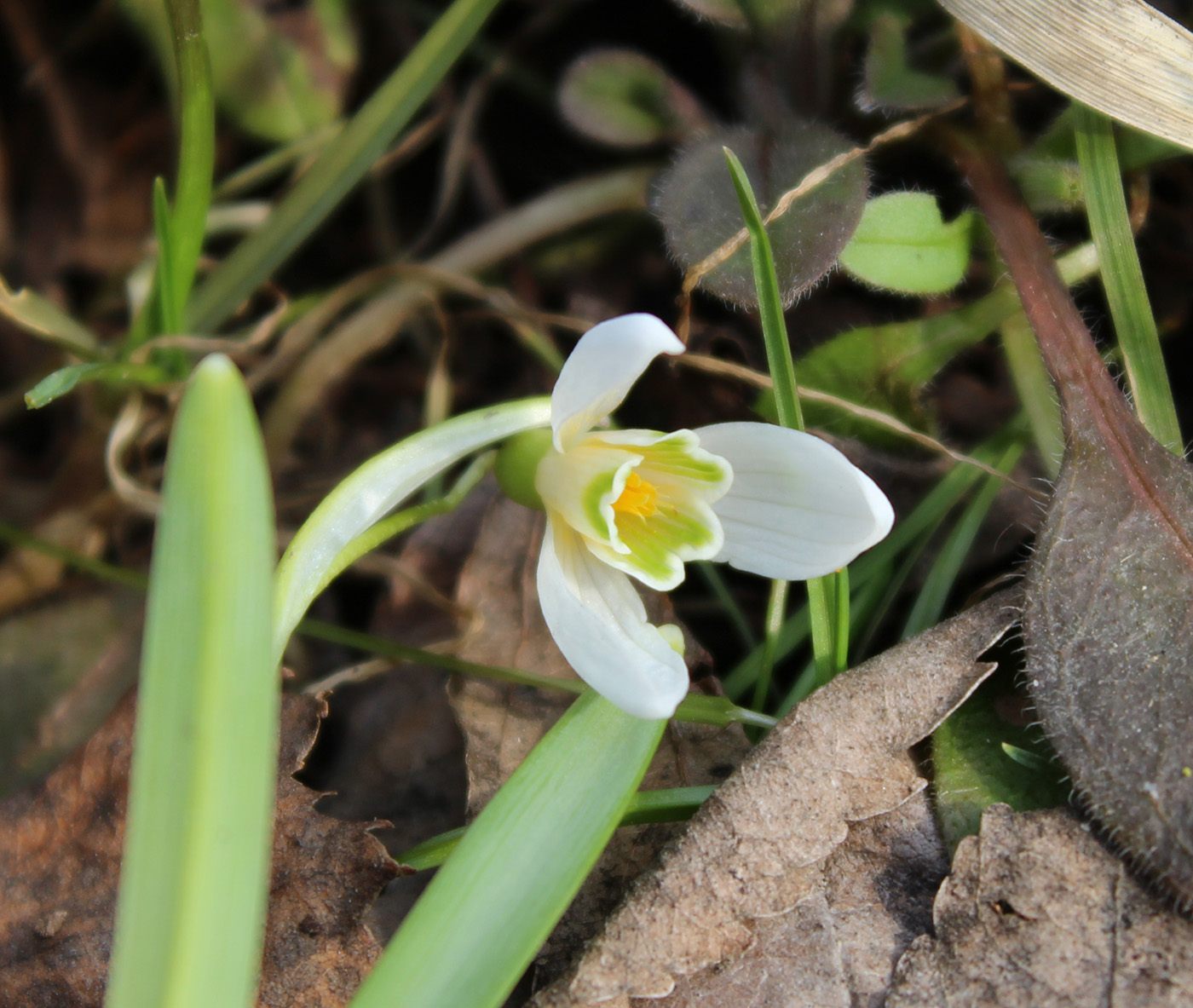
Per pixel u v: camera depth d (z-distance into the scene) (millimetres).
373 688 344
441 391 364
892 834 315
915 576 342
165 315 348
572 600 315
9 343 380
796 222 331
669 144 365
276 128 370
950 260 337
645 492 321
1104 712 312
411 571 349
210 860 289
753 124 343
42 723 350
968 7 331
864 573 339
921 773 318
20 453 379
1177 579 316
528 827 305
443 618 349
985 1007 306
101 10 373
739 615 343
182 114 336
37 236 380
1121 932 306
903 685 317
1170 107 329
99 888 319
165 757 290
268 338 374
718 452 320
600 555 320
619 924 311
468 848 304
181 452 294
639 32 371
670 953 310
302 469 369
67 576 359
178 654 291
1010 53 331
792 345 353
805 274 329
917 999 308
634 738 310
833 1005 309
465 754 331
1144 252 351
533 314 359
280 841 317
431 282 363
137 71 380
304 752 320
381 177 377
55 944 318
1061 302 331
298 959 314
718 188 335
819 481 315
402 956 300
